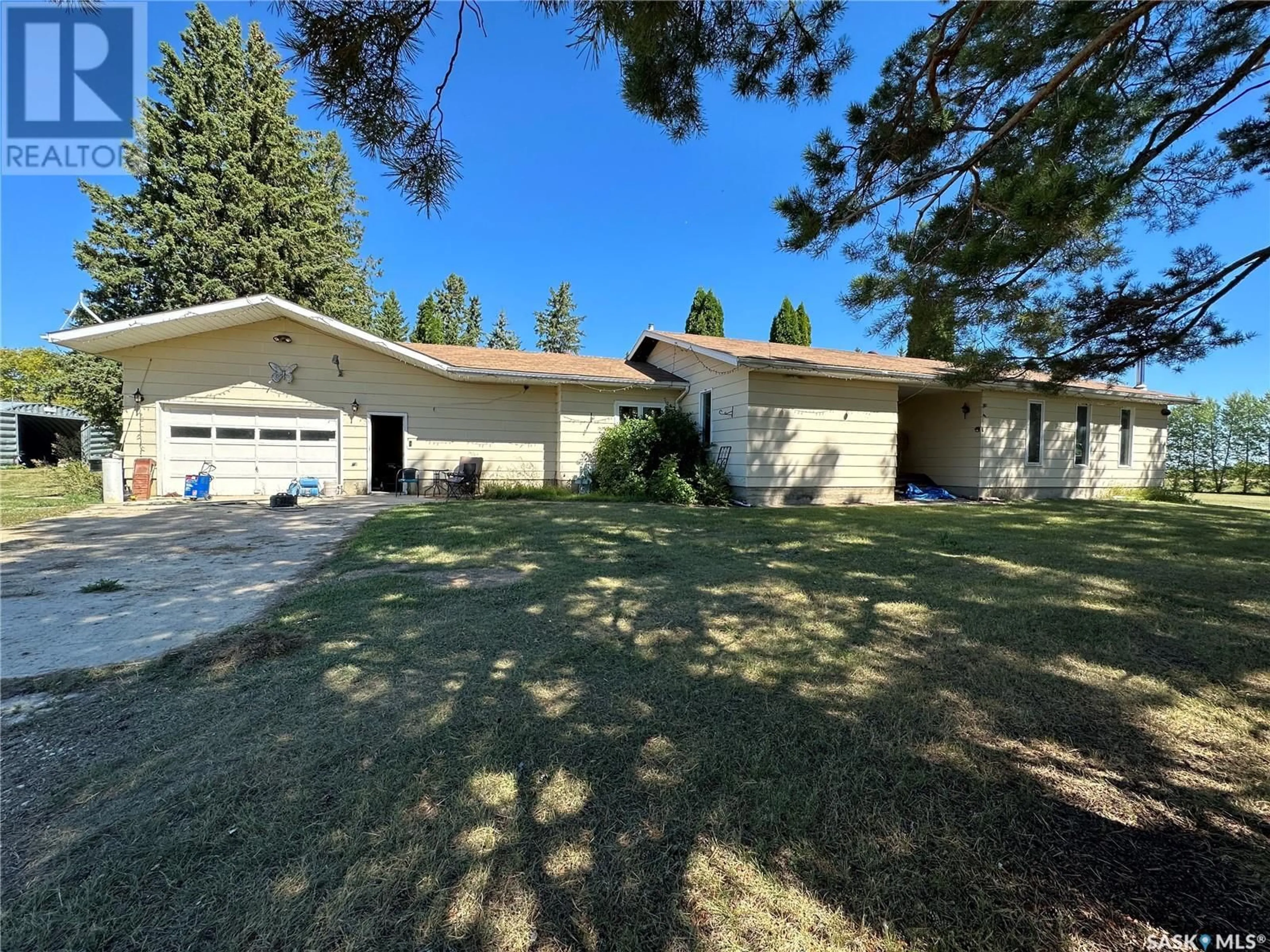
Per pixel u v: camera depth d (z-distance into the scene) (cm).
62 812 175
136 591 428
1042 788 188
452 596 411
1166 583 460
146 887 145
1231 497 1531
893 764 201
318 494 1170
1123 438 1466
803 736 220
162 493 1084
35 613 372
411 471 1224
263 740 216
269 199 1655
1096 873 151
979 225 468
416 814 173
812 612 380
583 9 253
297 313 1088
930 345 585
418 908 140
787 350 1313
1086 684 268
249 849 158
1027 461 1327
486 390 1285
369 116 265
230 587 439
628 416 1328
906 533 734
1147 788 189
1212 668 287
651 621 360
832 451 1175
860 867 154
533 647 314
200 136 1570
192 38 1581
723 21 310
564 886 147
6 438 1883
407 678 272
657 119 337
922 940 132
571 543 627
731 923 136
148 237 1552
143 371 1073
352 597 408
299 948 129
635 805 179
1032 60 396
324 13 233
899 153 438
